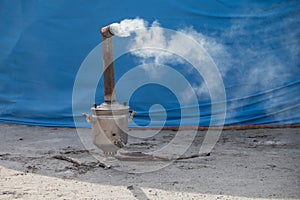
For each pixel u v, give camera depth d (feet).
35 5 24.64
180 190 13.73
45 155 18.19
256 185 14.11
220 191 13.61
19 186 14.23
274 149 18.99
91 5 24.03
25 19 24.82
